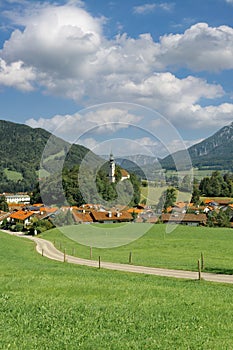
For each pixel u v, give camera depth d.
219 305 17.84
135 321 14.17
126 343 11.59
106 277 27.23
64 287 21.00
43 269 31.20
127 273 32.97
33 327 12.91
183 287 23.84
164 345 11.61
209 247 56.41
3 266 33.31
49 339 11.72
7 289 20.31
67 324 13.42
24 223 83.12
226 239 64.25
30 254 48.12
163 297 19.30
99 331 12.75
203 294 20.92
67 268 34.25
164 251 52.84
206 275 32.09
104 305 16.53
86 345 11.31
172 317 15.06
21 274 27.06
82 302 17.00
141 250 53.41
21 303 16.41
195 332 13.13
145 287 22.17
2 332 12.25
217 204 101.38
